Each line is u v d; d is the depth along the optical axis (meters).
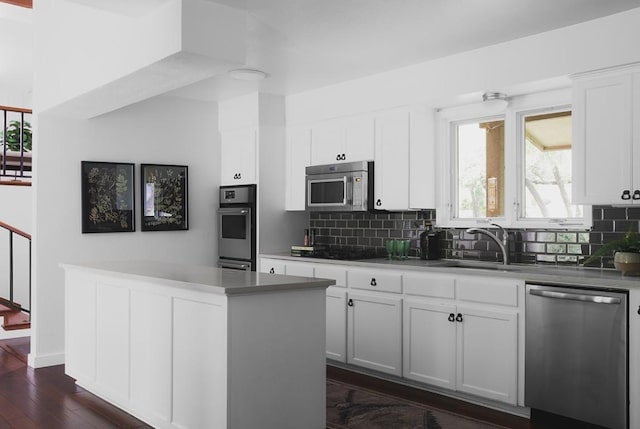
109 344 3.80
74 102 4.45
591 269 3.83
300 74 4.86
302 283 2.99
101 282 3.88
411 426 3.46
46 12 4.82
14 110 6.90
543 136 4.30
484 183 4.67
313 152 5.50
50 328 4.97
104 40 3.89
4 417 3.63
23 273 7.35
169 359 3.21
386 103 4.77
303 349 3.06
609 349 3.19
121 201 5.39
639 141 3.34
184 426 3.08
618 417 3.15
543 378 3.46
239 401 2.81
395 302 4.29
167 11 3.21
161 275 3.35
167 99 5.74
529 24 3.60
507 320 3.63
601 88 3.51
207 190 6.04
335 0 3.22
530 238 4.27
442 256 4.83
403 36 3.83
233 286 2.78
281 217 5.78
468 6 3.30
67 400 3.97
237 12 3.33
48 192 4.98
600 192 3.51
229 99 5.91
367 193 4.95
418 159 4.67
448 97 4.35
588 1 3.21
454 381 3.92
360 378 4.51
